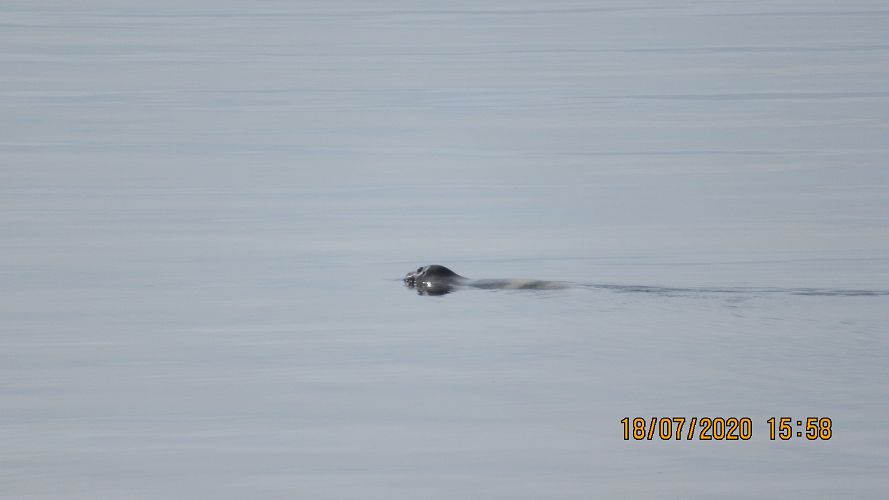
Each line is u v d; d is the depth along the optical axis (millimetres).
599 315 64312
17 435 51281
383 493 44969
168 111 161125
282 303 72125
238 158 129000
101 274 80938
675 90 174375
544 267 81875
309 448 49156
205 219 99500
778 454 47156
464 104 166500
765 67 192250
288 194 110375
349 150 133875
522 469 46562
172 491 45688
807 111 151750
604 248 87500
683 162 122688
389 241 90688
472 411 52375
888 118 144625
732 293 68625
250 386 56812
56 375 59219
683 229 93312
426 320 65812
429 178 117625
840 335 59438
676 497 44000
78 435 51156
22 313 71188
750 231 92000
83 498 45406
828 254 84000
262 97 173500
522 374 56281
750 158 123438
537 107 162750
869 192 105375
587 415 51281
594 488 44969
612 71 193500
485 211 101750
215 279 79125
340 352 61469
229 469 47406
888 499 43531
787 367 55219
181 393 56125
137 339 65250
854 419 49562
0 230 95312
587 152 130125
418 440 49625
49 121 151750
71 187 113188
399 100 170500
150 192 111125
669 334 60531
